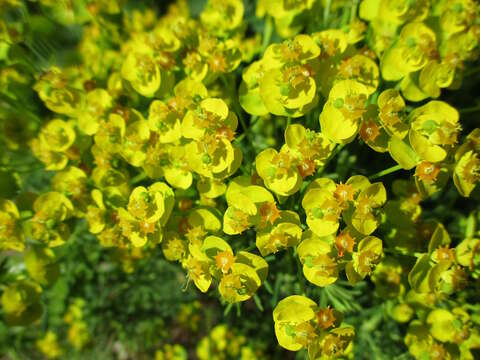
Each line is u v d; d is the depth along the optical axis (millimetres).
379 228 69
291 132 57
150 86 70
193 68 68
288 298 55
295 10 74
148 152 64
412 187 70
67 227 70
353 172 77
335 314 59
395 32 70
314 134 57
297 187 57
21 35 82
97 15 86
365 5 70
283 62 60
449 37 69
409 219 68
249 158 74
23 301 70
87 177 73
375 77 63
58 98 73
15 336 106
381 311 77
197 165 59
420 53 63
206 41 67
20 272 75
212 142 57
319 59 63
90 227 68
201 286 58
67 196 69
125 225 61
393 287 70
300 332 54
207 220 62
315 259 55
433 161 57
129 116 71
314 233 56
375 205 55
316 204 56
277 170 56
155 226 61
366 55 68
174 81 72
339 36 64
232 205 57
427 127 57
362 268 55
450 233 78
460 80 67
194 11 123
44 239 68
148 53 71
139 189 62
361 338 80
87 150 76
